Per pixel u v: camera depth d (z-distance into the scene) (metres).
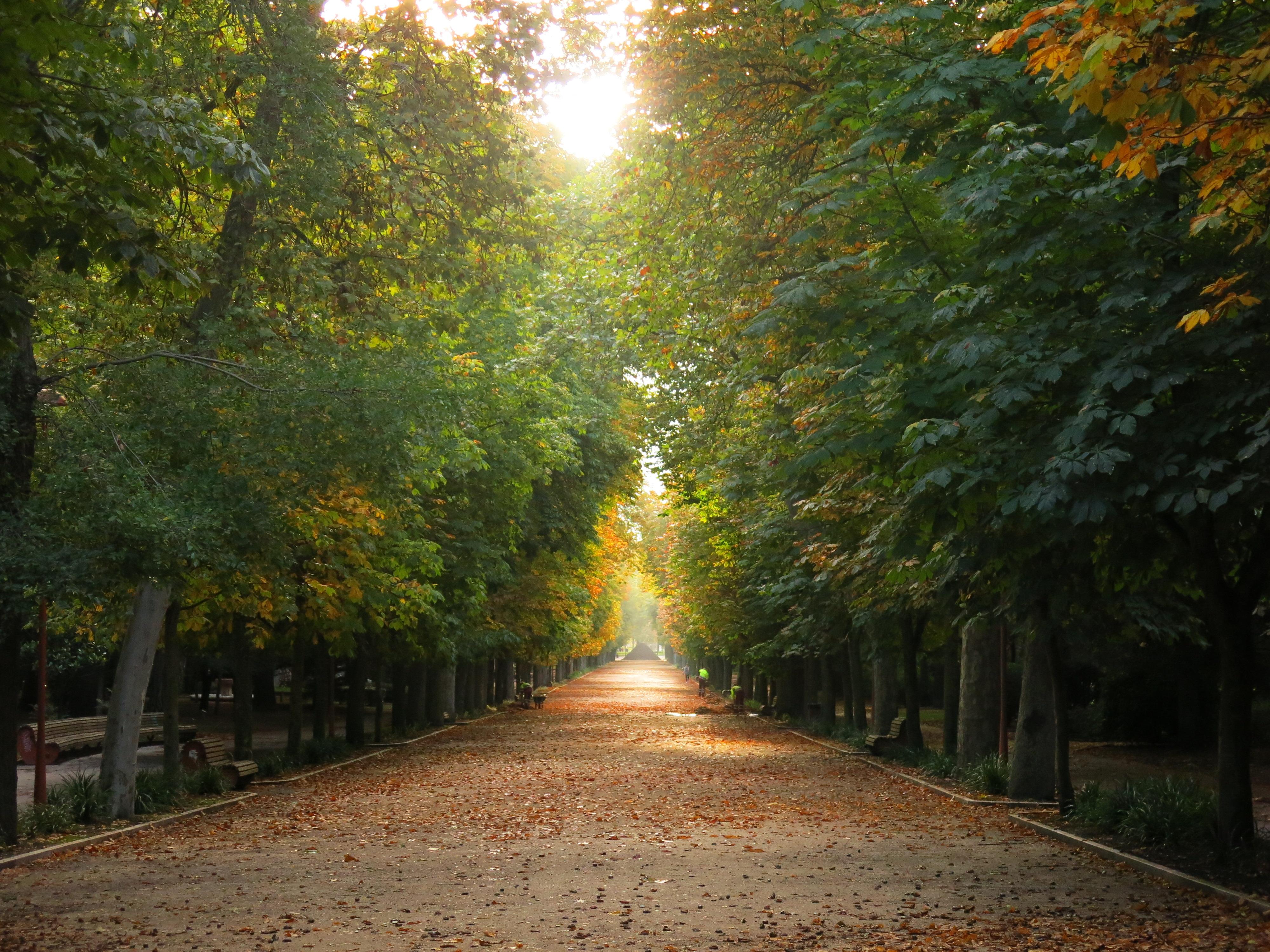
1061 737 17.47
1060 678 17.52
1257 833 14.49
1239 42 9.23
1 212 8.87
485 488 32.50
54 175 9.23
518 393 32.09
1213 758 29.53
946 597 16.72
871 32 12.98
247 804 19.94
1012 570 13.84
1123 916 10.02
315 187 16.86
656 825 16.56
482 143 18.92
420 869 12.71
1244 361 10.46
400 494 20.58
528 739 37.97
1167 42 7.04
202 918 10.08
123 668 17.78
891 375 12.70
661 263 22.09
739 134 18.95
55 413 14.40
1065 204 11.07
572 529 46.38
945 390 11.71
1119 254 11.20
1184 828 13.91
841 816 17.83
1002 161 10.95
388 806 19.20
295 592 21.45
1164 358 10.27
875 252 12.92
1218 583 12.92
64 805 16.56
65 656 28.30
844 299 12.48
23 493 13.51
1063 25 8.05
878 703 32.66
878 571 20.70
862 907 10.49
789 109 18.53
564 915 10.12
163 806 18.44
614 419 44.84
